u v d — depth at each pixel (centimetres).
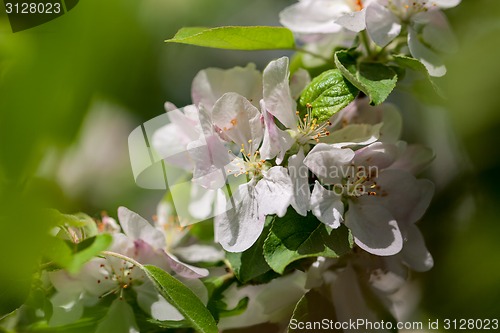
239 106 40
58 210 39
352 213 41
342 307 42
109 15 34
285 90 40
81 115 35
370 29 41
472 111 42
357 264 42
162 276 40
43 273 41
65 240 38
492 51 42
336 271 42
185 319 41
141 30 35
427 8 42
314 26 43
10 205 35
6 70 35
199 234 45
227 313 42
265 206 39
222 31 42
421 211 42
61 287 41
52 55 34
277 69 40
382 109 43
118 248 41
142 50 35
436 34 43
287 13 44
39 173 38
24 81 34
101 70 34
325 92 41
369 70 41
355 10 43
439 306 44
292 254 39
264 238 40
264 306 43
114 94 35
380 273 42
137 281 42
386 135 43
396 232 40
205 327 39
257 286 43
